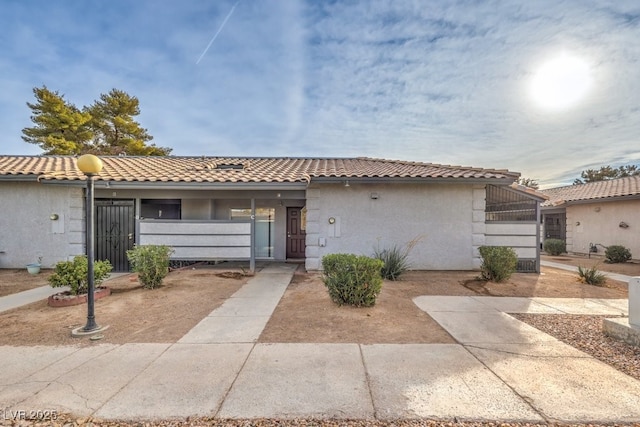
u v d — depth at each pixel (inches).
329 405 110.0
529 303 248.8
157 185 378.6
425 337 175.8
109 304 244.7
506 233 397.1
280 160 601.9
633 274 406.6
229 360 146.0
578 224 661.9
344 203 395.2
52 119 1059.9
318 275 371.9
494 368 137.9
